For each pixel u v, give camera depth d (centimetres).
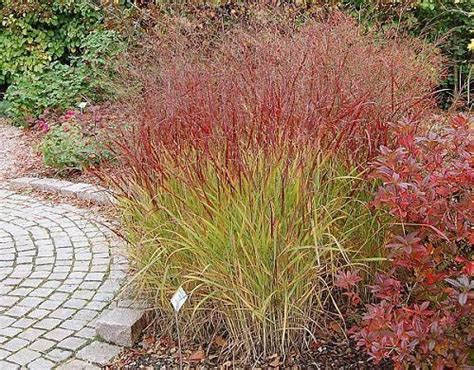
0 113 964
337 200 306
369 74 365
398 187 246
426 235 262
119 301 351
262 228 280
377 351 246
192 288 311
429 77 482
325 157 293
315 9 668
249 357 300
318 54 370
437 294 261
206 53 470
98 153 559
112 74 789
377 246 318
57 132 699
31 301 382
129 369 305
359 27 510
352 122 301
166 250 312
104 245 473
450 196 254
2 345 331
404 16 783
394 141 321
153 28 649
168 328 326
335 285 293
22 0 951
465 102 431
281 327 295
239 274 280
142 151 328
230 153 293
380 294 270
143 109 367
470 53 809
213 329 322
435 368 244
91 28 945
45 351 324
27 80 905
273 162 286
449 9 802
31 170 688
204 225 292
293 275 289
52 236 496
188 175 300
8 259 450
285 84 325
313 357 299
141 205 324
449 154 272
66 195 601
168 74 385
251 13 608
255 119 301
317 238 286
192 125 315
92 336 337
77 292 393
